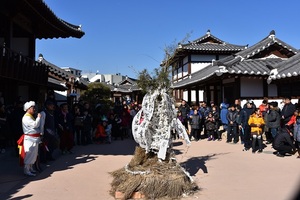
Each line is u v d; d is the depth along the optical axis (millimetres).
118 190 5547
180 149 11586
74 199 5512
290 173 7340
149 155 6156
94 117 14359
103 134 13617
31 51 15594
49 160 9164
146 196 5418
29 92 16672
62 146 10320
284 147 9594
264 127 12094
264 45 18000
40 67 15617
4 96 14656
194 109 14930
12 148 11344
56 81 25875
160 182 5434
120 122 15094
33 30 15656
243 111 11969
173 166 5934
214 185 6340
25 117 7250
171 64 6480
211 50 28703
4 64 11312
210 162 8859
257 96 16891
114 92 51844
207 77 17672
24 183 6617
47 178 7051
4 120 10281
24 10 12531
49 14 12602
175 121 6242
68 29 15156
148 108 6035
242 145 12531
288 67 14133
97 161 9156
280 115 11891
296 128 9445
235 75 16078
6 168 8109
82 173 7543
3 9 12211
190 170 7793
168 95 6211
